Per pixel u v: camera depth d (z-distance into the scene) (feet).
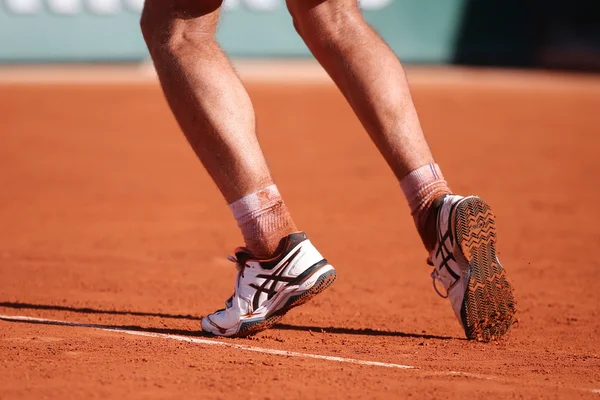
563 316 56.95
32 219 102.12
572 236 94.79
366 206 114.93
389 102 45.29
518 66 326.44
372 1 319.27
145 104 228.63
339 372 37.42
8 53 297.94
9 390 33.42
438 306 60.29
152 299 60.39
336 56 45.65
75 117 206.80
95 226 97.91
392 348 44.27
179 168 148.25
